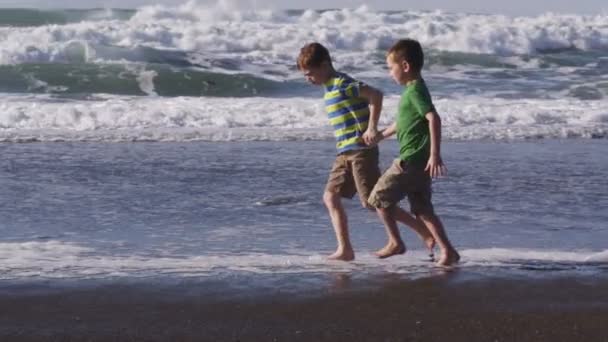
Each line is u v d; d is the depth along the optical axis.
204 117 14.34
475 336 3.88
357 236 6.82
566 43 28.22
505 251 6.11
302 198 8.45
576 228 7.24
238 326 3.98
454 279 4.96
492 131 13.73
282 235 6.84
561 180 9.62
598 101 17.70
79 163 10.30
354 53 24.06
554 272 5.20
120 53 22.53
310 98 18.36
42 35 23.52
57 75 19.88
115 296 4.47
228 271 5.18
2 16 29.98
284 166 10.38
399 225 7.16
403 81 5.44
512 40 27.42
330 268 5.35
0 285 4.67
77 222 7.26
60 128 13.42
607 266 5.46
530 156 11.44
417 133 5.41
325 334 3.88
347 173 5.74
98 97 17.84
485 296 4.55
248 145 12.15
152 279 4.87
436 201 8.30
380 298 4.49
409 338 3.85
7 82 19.34
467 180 9.45
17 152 11.05
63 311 4.19
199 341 3.78
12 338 3.78
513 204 8.25
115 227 7.09
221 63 22.69
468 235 6.88
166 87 19.92
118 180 9.27
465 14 33.47
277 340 3.80
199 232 6.93
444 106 15.73
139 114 14.23
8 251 6.00
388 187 5.49
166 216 7.56
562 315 4.20
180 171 9.89
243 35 25.25
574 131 13.88
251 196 8.53
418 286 4.77
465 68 24.08
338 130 5.70
